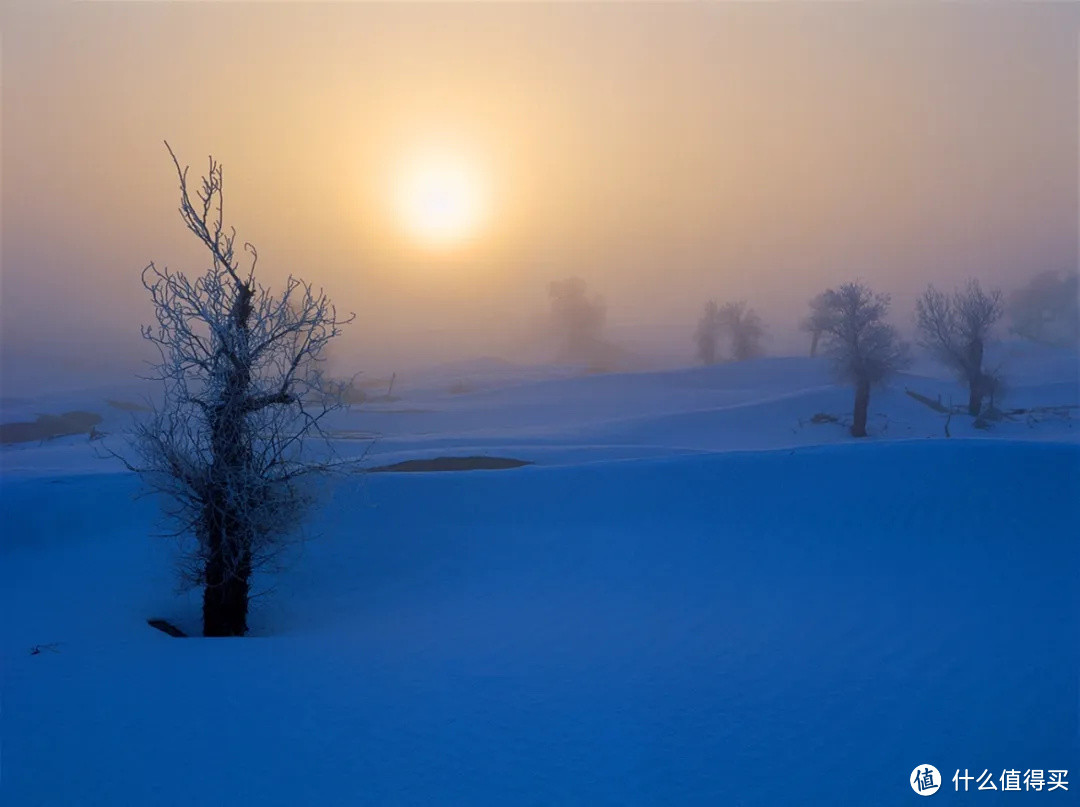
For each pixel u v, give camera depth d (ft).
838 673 39.11
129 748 31.04
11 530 72.90
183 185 48.98
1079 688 36.78
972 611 49.52
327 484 59.47
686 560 62.54
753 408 210.18
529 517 72.43
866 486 72.64
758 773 29.35
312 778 28.89
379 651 43.39
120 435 181.16
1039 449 75.97
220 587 50.11
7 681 38.14
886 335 189.88
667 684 37.81
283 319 51.16
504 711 34.60
